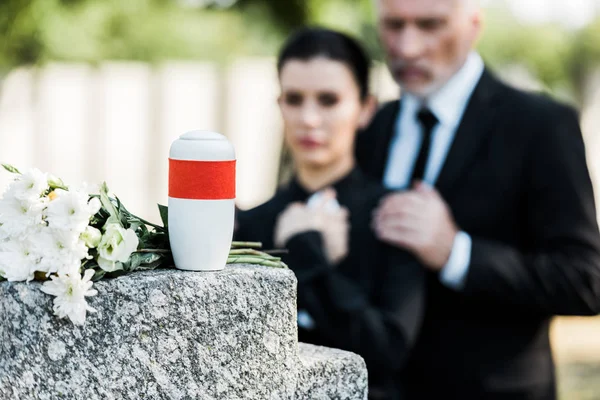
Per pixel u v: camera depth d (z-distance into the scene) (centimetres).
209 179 184
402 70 328
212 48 923
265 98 766
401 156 339
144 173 755
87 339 174
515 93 326
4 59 687
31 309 173
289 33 562
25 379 173
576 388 585
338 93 292
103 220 184
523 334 315
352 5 580
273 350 191
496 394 312
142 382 178
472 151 322
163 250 190
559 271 304
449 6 318
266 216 301
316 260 269
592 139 991
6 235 176
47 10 625
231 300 185
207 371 183
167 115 755
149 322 178
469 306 312
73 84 736
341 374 203
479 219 318
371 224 288
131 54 875
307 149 292
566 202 311
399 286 280
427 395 318
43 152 736
